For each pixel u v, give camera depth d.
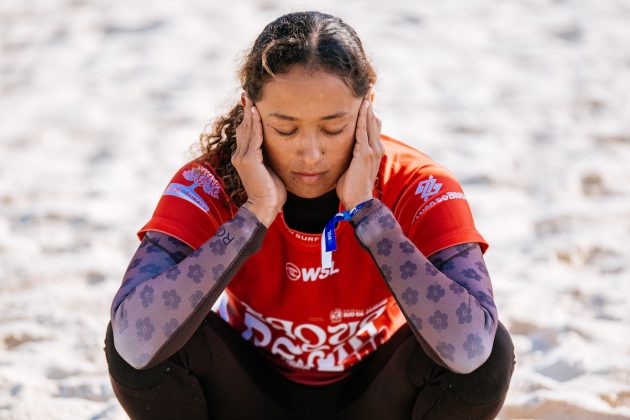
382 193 2.92
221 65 9.11
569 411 3.46
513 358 2.84
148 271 2.76
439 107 7.93
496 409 2.82
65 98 8.43
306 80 2.58
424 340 2.67
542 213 5.69
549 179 6.30
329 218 2.89
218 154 3.01
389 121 7.51
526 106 7.93
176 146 7.18
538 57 9.34
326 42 2.60
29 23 10.80
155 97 8.37
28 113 8.04
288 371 3.06
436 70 8.96
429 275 2.67
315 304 2.92
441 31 10.20
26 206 6.07
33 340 4.25
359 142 2.74
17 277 4.93
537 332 4.23
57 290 4.79
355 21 10.38
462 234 2.80
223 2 11.39
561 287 4.64
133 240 5.50
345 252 2.86
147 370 2.77
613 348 4.01
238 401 2.99
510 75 8.85
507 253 5.14
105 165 6.82
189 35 10.15
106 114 7.99
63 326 4.36
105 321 4.44
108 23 10.70
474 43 9.87
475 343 2.63
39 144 7.31
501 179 6.34
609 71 8.91
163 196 2.92
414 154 3.01
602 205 5.84
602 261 5.04
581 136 7.18
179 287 2.67
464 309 2.64
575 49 9.61
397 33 10.02
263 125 2.73
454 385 2.76
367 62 2.71
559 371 3.85
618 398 3.57
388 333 3.09
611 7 11.13
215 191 2.93
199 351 2.85
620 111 7.79
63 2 11.63
